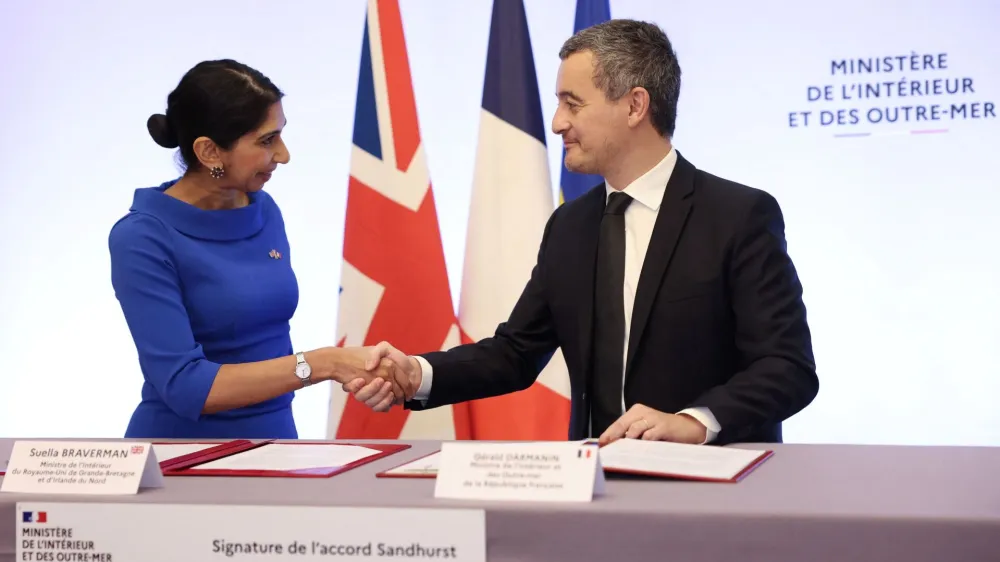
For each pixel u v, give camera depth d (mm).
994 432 3086
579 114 1876
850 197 3152
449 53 3312
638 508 1103
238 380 1865
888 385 3143
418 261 2904
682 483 1255
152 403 1999
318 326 3328
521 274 2875
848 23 3145
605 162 1905
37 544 1214
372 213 2902
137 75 3363
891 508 1084
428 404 1991
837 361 3164
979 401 3096
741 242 1799
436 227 2943
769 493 1182
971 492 1174
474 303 2898
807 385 1734
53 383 3383
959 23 3092
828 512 1067
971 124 3092
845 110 3150
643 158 1902
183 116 1973
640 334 1824
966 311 3104
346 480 1320
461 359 2006
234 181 2033
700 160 3230
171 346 1881
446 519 1123
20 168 3389
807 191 3174
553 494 1150
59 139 3381
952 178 3105
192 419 1888
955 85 3098
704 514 1083
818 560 1063
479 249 2906
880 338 3146
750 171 3205
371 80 2938
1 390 3385
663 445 1491
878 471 1331
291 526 1152
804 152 3174
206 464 1461
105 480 1259
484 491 1168
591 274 1895
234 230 2055
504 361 2031
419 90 3324
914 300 3127
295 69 3346
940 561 1037
